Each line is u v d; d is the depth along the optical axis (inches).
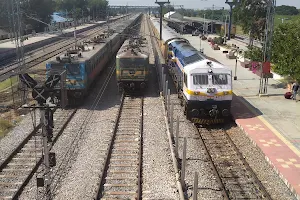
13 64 1478.8
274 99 954.1
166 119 770.8
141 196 478.0
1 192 488.7
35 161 586.6
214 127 759.7
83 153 614.5
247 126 735.1
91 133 712.4
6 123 740.7
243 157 597.3
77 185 505.4
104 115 829.2
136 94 1027.9
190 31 3270.2
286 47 940.0
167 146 641.0
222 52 1950.1
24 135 695.1
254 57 1307.8
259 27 1961.1
